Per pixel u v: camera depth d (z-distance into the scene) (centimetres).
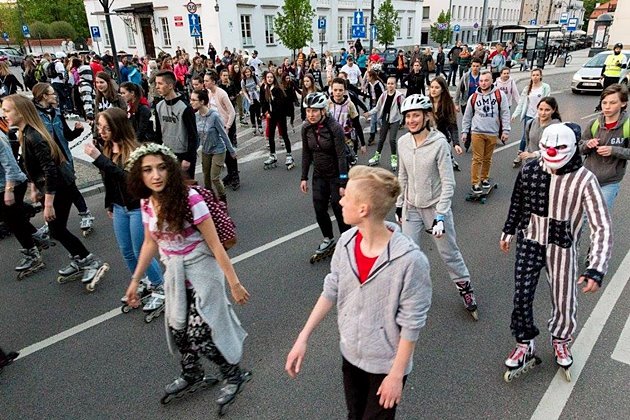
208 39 2905
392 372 195
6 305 441
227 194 759
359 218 192
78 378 339
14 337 390
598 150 411
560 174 272
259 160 979
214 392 319
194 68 1741
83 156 974
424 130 363
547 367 333
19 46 4803
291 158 905
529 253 299
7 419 303
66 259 538
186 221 254
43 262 531
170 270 264
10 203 460
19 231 489
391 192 190
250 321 402
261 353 360
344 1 3684
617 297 420
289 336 381
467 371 332
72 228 629
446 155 356
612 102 399
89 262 485
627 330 372
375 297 197
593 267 263
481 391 312
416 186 372
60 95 1459
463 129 693
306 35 2509
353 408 225
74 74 1366
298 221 634
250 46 3044
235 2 2866
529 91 826
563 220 281
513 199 307
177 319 270
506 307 412
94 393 323
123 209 385
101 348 372
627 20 3359
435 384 320
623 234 564
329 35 3634
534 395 308
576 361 337
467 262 502
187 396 316
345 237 211
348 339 210
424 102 352
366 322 201
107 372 344
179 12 3031
